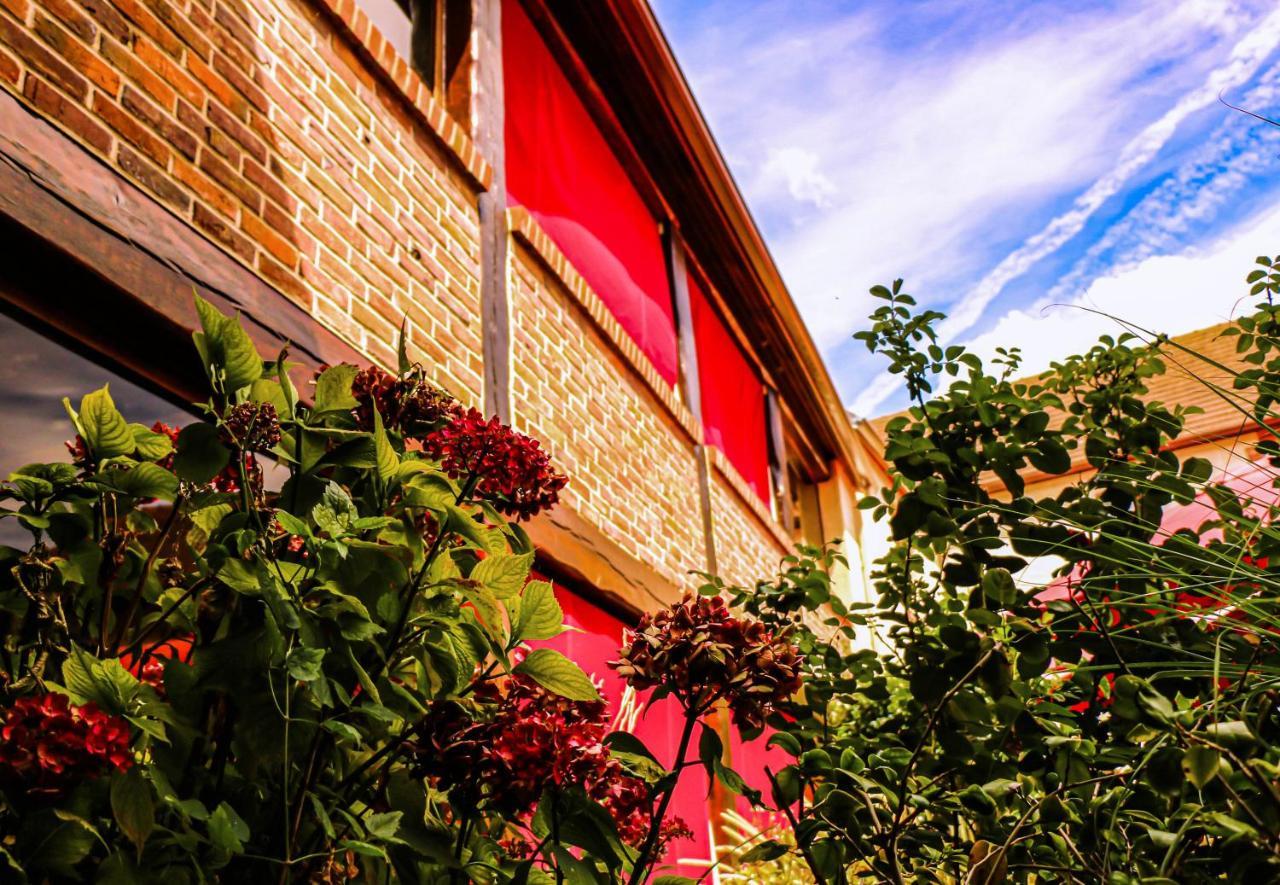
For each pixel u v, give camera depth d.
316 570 1.37
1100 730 1.64
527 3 5.22
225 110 2.65
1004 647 1.61
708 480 6.17
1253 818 0.99
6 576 1.38
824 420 9.55
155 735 1.19
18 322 2.07
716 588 2.17
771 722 1.67
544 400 4.21
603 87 6.01
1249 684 1.27
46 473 1.45
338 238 3.04
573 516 4.12
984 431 2.04
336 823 1.36
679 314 6.55
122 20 2.34
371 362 3.03
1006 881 1.46
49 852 1.09
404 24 4.17
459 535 1.63
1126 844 1.35
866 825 1.61
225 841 1.14
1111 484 1.90
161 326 2.23
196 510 1.52
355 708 1.31
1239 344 2.02
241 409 1.47
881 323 2.15
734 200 6.78
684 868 4.21
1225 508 1.65
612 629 4.29
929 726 1.54
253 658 1.28
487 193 4.17
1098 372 2.11
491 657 1.78
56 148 2.04
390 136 3.50
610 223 5.79
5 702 1.28
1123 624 1.68
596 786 1.45
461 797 1.41
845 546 9.79
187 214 2.42
